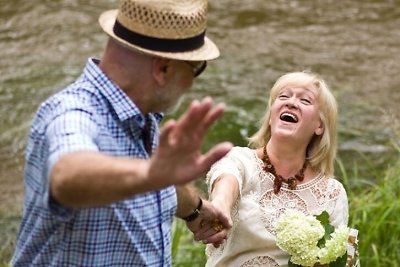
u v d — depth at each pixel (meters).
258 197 6.00
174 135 3.72
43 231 4.41
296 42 15.97
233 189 5.82
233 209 5.97
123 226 4.46
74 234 4.39
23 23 16.30
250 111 13.34
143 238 4.57
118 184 3.81
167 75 4.47
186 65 4.52
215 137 12.59
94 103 4.40
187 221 5.39
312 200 6.05
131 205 4.48
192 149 3.76
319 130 6.06
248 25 16.61
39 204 4.38
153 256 4.67
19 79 14.30
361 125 13.01
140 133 4.55
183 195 5.16
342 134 12.72
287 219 5.82
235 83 14.28
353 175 11.52
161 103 4.54
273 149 6.05
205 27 4.61
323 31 16.48
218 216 5.45
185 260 8.77
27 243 4.50
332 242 5.78
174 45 4.43
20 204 11.20
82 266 4.43
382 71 14.97
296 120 5.98
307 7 17.48
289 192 6.04
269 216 5.95
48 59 15.01
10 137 12.77
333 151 6.14
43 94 13.86
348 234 5.91
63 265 4.44
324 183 6.11
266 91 14.05
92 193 3.84
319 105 6.03
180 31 4.43
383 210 9.05
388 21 17.02
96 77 4.45
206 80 14.30
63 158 3.91
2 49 15.35
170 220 4.86
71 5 17.09
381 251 8.88
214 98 13.74
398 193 9.55
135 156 4.52
